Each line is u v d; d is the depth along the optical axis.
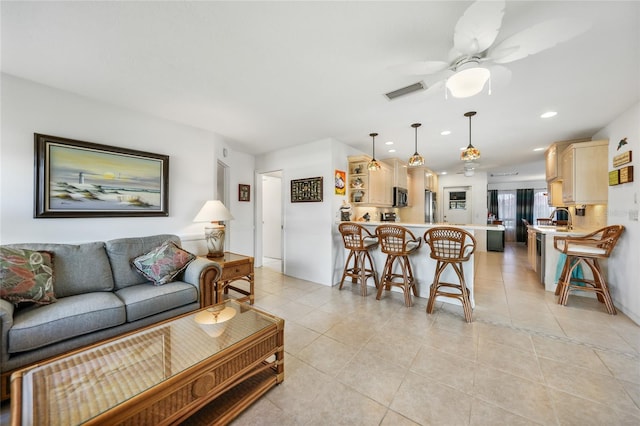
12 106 2.11
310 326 2.53
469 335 2.33
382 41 1.70
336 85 2.28
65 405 1.09
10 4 1.35
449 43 1.71
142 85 2.28
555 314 2.78
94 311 1.80
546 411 1.45
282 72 2.07
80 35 1.62
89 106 2.50
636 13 1.42
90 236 2.49
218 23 1.53
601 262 3.25
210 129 3.44
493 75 1.62
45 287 1.82
